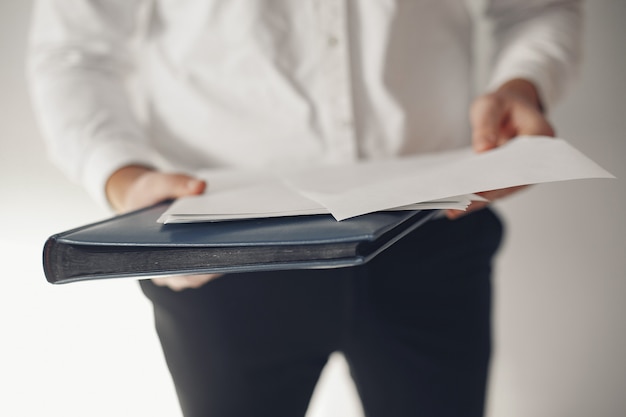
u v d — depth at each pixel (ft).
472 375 2.32
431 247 2.16
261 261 1.15
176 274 1.19
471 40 2.64
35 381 4.36
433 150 2.56
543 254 4.32
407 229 1.27
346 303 2.14
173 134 2.46
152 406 4.26
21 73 3.99
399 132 2.42
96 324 4.39
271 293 2.00
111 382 4.27
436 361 2.29
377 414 2.42
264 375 2.11
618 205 4.13
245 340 2.02
